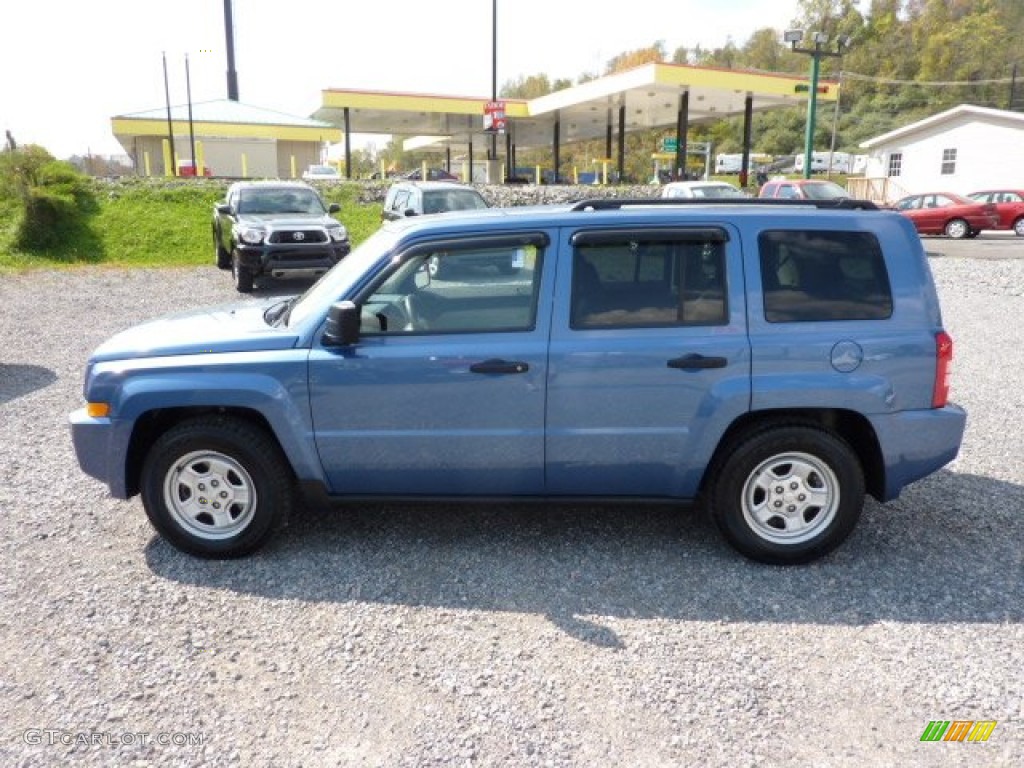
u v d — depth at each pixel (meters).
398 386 4.03
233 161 39.28
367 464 4.14
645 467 4.11
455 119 43.19
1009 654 3.35
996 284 14.30
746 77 31.73
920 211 27.41
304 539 4.49
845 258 4.06
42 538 4.49
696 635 3.50
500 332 4.04
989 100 96.75
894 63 105.56
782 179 23.23
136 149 39.94
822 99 33.53
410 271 4.10
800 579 4.00
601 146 106.06
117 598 3.83
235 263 14.55
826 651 3.38
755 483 4.09
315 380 4.04
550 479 4.16
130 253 19.11
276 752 2.78
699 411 4.00
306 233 14.13
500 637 3.50
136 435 4.20
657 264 4.04
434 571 4.11
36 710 3.01
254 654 3.37
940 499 5.01
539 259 4.05
